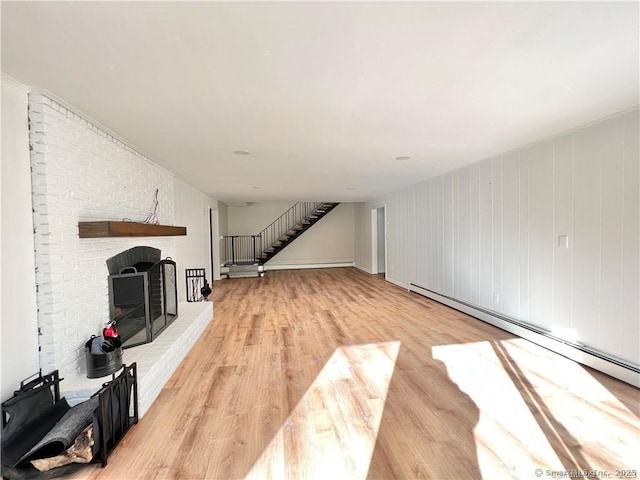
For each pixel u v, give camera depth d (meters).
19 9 1.17
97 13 1.21
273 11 1.21
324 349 3.28
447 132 2.82
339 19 1.27
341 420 2.05
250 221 10.30
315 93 1.97
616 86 1.94
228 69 1.67
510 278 3.70
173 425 2.03
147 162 3.57
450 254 4.93
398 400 2.28
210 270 7.29
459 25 1.31
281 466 1.67
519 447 1.79
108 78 1.75
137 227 2.65
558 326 3.07
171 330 3.20
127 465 1.68
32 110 1.89
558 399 2.26
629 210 2.43
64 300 2.07
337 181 5.42
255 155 3.50
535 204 3.29
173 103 2.09
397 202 6.90
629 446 1.78
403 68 1.68
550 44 1.47
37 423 1.76
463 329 3.86
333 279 8.08
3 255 1.71
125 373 1.94
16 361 1.77
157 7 1.18
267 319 4.44
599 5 1.20
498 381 2.54
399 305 5.16
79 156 2.27
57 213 2.02
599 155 2.62
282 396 2.36
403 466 1.66
